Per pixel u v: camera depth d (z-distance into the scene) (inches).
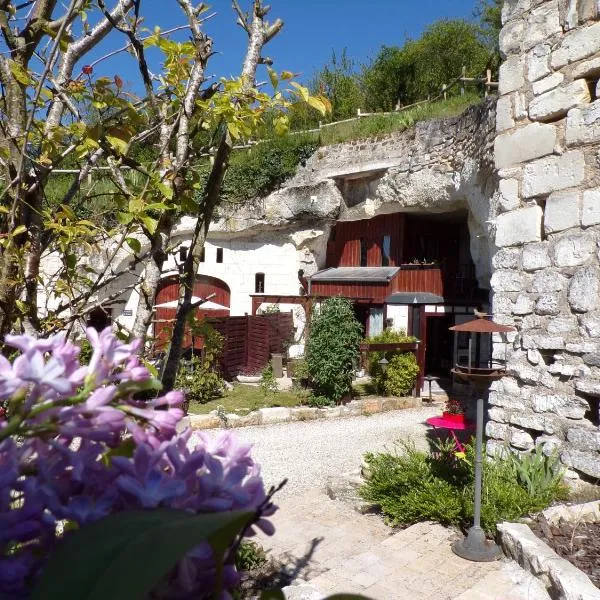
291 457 286.4
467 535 161.0
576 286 185.9
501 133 219.1
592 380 178.7
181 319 76.2
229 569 24.5
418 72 976.3
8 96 76.2
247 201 615.8
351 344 406.0
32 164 79.4
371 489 203.9
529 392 200.2
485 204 382.0
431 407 425.4
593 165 183.2
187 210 82.0
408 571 147.0
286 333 597.6
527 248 205.3
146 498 23.3
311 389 431.5
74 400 25.5
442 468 199.6
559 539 147.6
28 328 79.4
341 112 933.8
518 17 213.5
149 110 97.6
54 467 25.3
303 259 625.3
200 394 415.5
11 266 71.6
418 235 580.4
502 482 181.3
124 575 17.8
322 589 138.0
